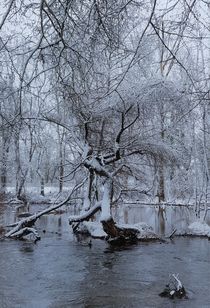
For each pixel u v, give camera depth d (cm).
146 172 2642
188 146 2703
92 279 1284
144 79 2011
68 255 1680
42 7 449
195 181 2934
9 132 680
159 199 3709
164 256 1673
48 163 3031
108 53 557
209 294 1117
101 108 2056
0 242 2014
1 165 3366
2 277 1302
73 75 562
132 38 566
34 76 514
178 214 3316
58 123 2073
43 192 4294
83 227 2342
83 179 2384
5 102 596
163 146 2375
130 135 2366
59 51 530
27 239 2088
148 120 2367
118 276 1323
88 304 1034
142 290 1159
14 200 4019
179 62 494
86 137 2194
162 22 477
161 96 2059
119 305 1021
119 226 2084
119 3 488
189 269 1425
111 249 1838
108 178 2211
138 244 1991
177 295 1088
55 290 1158
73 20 500
